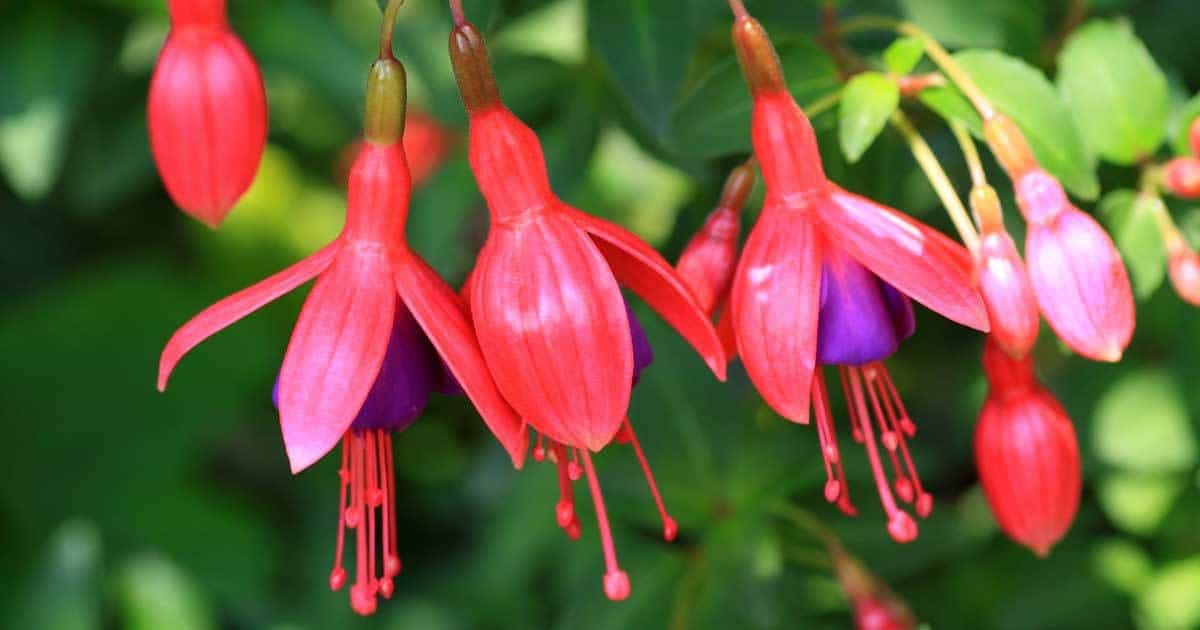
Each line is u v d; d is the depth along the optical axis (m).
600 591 0.65
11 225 0.88
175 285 0.94
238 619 0.91
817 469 0.64
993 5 0.61
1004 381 0.56
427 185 0.67
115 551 0.91
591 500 0.64
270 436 0.95
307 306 0.53
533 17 0.68
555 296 0.53
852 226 0.54
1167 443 0.64
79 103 0.69
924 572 0.68
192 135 0.54
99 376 0.93
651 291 0.55
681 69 0.59
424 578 0.86
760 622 0.64
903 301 0.55
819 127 0.58
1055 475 0.56
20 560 0.91
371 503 0.54
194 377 0.93
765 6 0.61
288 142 0.82
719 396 0.64
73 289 0.93
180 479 0.93
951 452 0.68
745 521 0.64
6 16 0.68
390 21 0.54
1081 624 0.67
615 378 0.53
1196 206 0.60
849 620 0.65
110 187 0.71
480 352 0.53
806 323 0.53
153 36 0.70
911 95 0.57
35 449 0.92
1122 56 0.59
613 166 0.74
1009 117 0.56
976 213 0.54
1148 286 0.59
